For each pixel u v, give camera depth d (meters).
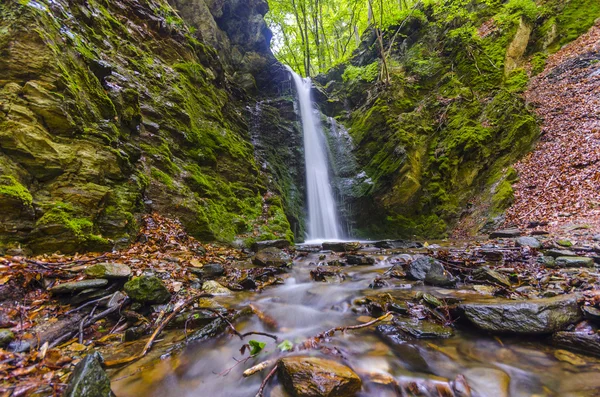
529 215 9.23
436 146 13.80
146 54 9.44
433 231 11.95
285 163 14.07
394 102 15.59
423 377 2.32
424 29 19.05
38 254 3.92
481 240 8.59
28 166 4.32
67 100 5.02
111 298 3.26
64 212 4.34
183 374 2.39
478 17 17.81
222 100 12.52
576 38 14.64
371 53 21.17
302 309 3.77
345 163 15.35
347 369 2.34
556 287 3.69
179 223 6.84
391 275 5.03
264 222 9.49
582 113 11.04
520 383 2.21
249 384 2.28
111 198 5.32
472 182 12.27
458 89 14.95
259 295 4.22
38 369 2.16
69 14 6.62
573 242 5.91
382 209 13.20
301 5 21.27
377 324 3.19
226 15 16.77
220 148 9.99
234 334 3.05
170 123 8.49
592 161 9.31
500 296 3.66
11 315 2.71
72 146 4.95
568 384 2.15
